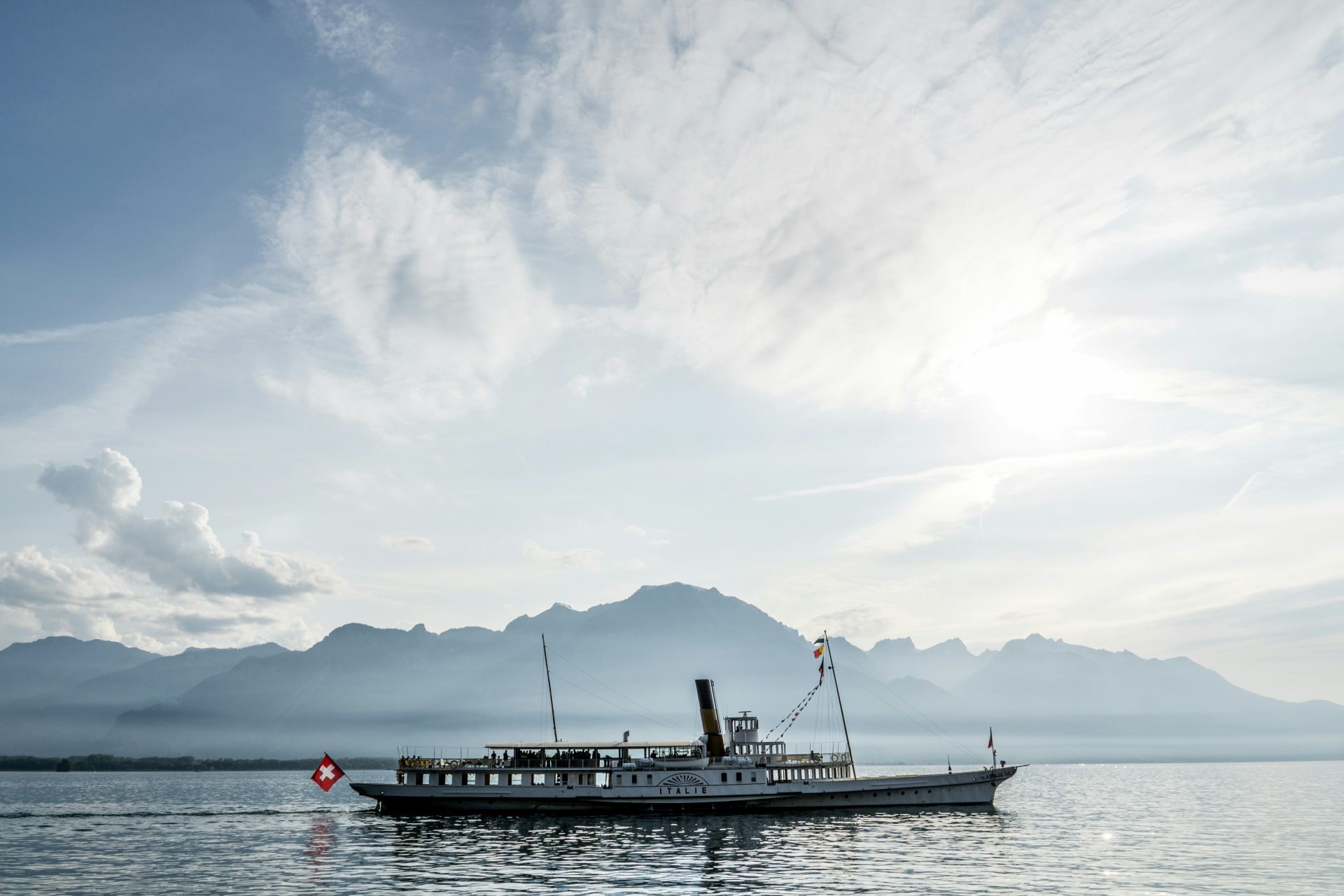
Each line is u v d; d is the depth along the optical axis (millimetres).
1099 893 68812
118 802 192875
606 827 106000
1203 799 196500
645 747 120000
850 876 74250
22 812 153000
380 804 120750
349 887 71625
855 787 120375
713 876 73750
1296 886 73250
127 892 70750
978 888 69812
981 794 126625
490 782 120562
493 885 71188
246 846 98500
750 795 116562
